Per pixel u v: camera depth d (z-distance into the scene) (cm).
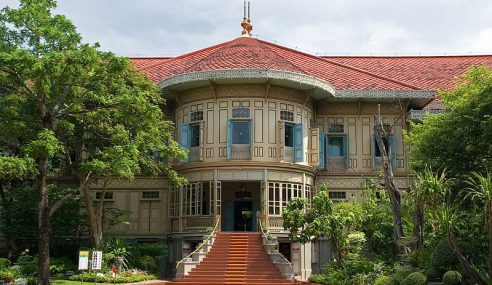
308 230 2627
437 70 4056
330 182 3472
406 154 3456
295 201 2752
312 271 3177
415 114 3409
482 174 2278
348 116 3538
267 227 3055
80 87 2394
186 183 2994
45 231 2303
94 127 2745
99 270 2711
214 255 2789
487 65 4100
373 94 3412
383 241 2631
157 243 3300
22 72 2220
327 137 3516
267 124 3167
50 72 2170
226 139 3144
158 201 3456
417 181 2228
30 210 3002
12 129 2405
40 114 2431
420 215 2112
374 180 3341
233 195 3444
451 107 2520
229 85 3192
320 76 3622
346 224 2656
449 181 2188
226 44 3934
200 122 3203
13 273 2497
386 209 2750
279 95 3216
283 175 3169
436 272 1942
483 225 1998
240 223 3431
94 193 3462
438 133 2412
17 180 3234
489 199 1734
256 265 2683
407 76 3962
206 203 3222
